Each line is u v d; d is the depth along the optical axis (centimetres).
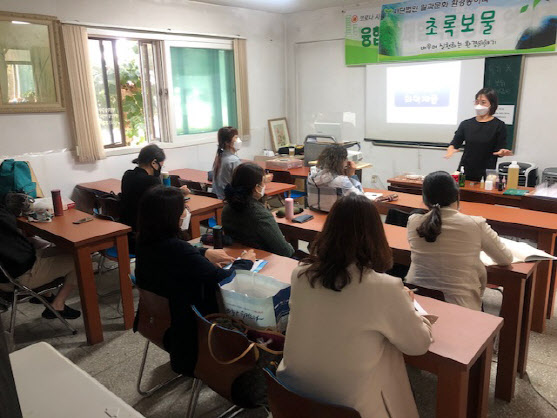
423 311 168
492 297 331
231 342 158
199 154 569
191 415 200
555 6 455
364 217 131
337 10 611
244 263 219
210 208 355
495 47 500
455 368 145
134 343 283
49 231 285
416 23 548
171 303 186
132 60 498
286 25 665
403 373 147
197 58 555
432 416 213
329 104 652
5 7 386
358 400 130
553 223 277
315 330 133
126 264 294
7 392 45
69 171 446
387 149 612
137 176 327
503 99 508
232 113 611
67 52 426
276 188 413
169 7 510
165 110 530
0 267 259
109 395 85
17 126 407
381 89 597
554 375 243
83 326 306
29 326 307
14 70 397
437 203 210
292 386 140
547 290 274
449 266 207
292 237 299
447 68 539
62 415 80
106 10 454
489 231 208
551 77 477
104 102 482
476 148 410
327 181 312
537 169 486
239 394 164
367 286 128
